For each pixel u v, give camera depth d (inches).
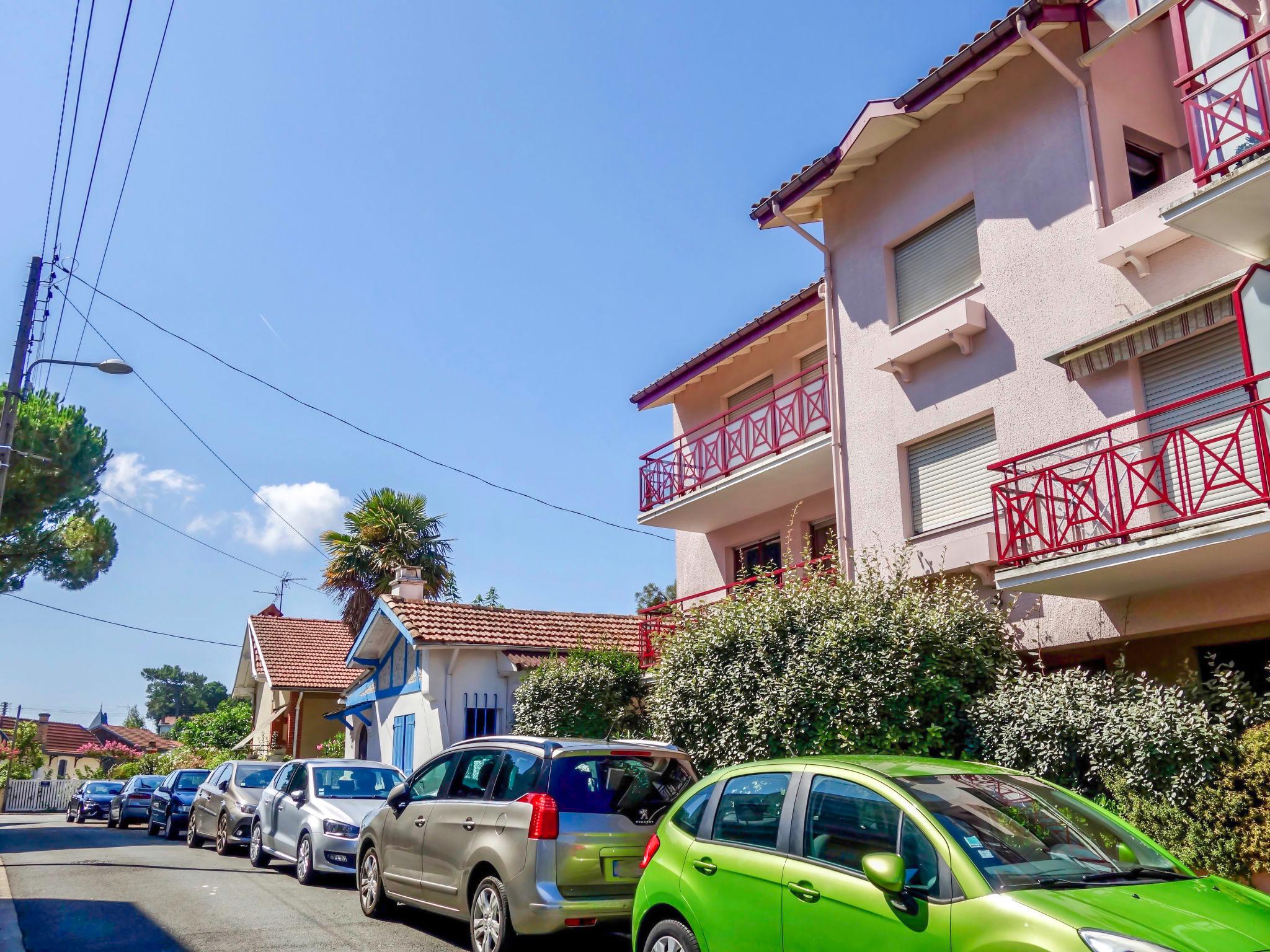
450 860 324.2
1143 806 298.0
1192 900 171.2
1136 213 409.4
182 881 486.0
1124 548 345.7
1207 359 387.9
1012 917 163.2
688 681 450.9
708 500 671.8
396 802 371.2
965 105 512.7
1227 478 374.0
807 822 209.9
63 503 880.9
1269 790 279.7
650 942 237.9
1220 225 354.3
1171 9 396.2
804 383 647.8
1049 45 465.1
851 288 575.5
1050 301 450.9
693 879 227.1
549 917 278.7
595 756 308.3
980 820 190.7
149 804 962.1
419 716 756.6
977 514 482.3
